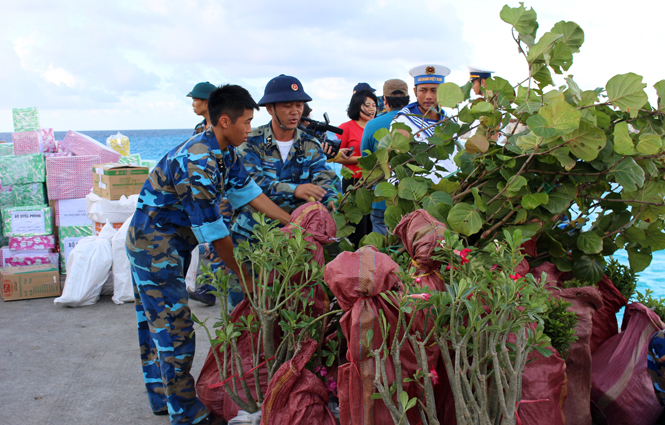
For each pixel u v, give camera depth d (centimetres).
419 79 340
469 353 200
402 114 338
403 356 186
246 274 244
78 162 571
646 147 238
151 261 243
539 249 273
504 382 182
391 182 280
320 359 228
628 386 235
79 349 368
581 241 260
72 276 461
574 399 227
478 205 240
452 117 275
